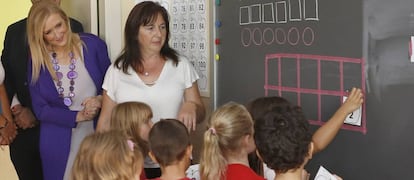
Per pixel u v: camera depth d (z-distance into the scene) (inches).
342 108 71.8
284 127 58.9
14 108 104.2
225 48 93.4
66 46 94.7
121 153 61.1
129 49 87.5
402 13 66.1
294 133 58.6
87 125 98.9
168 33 88.6
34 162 105.2
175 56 89.2
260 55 86.5
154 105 87.0
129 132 79.5
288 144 58.1
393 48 67.3
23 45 100.5
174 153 66.6
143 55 87.2
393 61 67.4
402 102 66.9
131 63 87.2
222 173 66.3
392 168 68.8
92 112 93.1
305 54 78.9
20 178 107.1
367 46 70.3
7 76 104.5
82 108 97.3
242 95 90.7
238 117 66.5
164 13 86.7
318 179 68.5
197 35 99.9
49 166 98.9
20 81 102.0
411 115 66.1
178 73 88.6
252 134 65.9
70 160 97.7
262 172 73.7
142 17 84.4
